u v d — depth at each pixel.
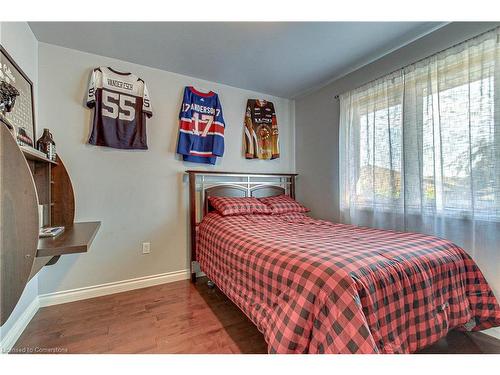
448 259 1.49
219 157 3.01
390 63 2.32
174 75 2.73
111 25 1.91
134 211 2.52
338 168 2.87
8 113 1.53
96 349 1.54
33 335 1.69
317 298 1.10
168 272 2.69
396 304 1.20
